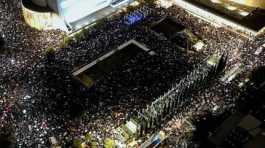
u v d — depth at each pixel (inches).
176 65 3041.3
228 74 2977.4
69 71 2997.0
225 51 3223.4
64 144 2420.0
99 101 2719.0
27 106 2657.5
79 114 2613.2
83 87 2851.9
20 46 3233.3
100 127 2541.8
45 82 2866.6
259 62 3085.6
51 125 2529.5
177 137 2493.8
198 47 3277.6
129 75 2957.7
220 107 2672.2
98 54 3191.4
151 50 3228.3
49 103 2679.6
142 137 2529.5
